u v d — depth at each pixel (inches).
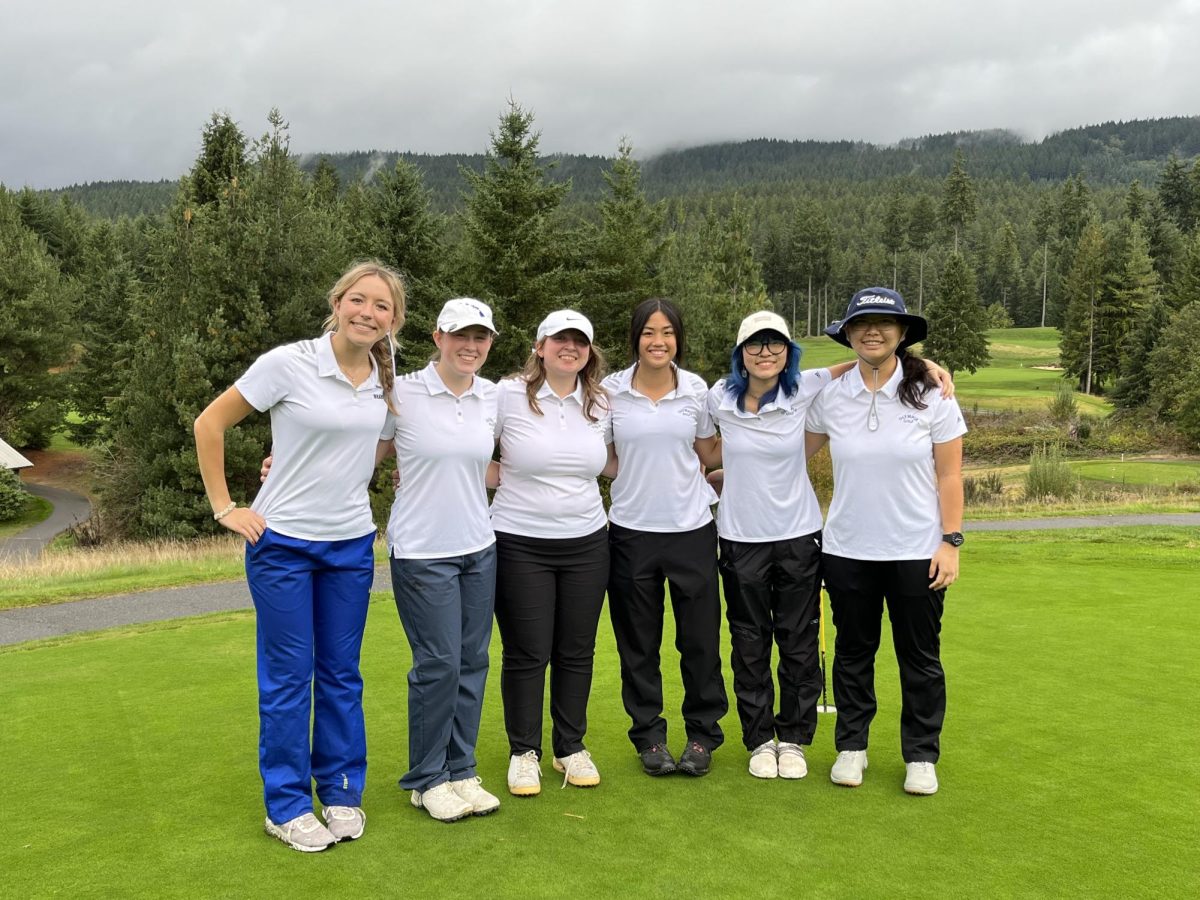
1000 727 169.0
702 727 154.0
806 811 133.8
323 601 132.4
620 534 153.1
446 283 984.9
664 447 150.3
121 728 176.9
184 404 869.8
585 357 143.2
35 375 1784.0
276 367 125.8
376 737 169.9
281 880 112.7
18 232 1857.8
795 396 151.7
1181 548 452.8
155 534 899.4
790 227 4702.3
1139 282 2667.3
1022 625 255.8
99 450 1107.9
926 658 143.1
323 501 128.7
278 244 925.8
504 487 148.6
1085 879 110.9
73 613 358.9
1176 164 3981.3
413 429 134.3
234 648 255.4
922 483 144.7
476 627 139.6
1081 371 2709.2
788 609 154.3
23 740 169.6
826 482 902.4
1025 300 4416.8
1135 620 261.9
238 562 518.0
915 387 143.4
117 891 109.9
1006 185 6761.8
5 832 127.8
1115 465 1540.4
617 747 165.8
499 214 951.6
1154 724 169.9
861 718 148.5
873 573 145.7
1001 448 1879.9
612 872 114.3
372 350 133.6
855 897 107.0
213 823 130.7
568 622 148.3
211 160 1018.1
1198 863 115.0
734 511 154.9
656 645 155.3
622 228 1192.2
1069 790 139.6
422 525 134.6
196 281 914.1
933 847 120.4
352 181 2153.1
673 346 147.0
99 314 1881.2
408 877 113.4
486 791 138.6
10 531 1259.8
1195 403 1808.6
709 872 113.9
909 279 4387.3
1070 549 443.5
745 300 1510.8
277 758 126.6
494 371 955.3
